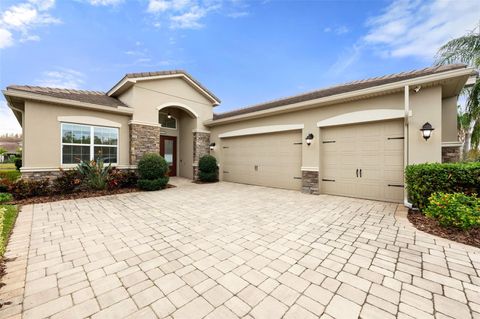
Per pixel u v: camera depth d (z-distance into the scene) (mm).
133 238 3682
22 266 2736
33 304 2033
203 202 6438
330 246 3348
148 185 8250
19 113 8531
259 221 4625
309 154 7758
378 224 4367
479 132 7523
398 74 7641
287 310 1957
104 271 2631
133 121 8977
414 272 2588
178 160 13148
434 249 3199
